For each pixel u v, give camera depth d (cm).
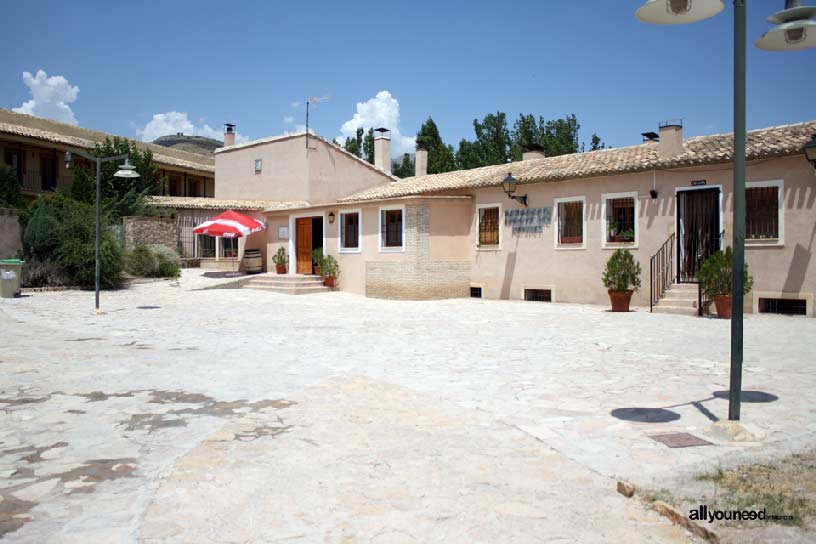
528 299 2112
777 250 1546
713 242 1681
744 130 550
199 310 1759
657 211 1772
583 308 1812
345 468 489
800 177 1515
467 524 387
